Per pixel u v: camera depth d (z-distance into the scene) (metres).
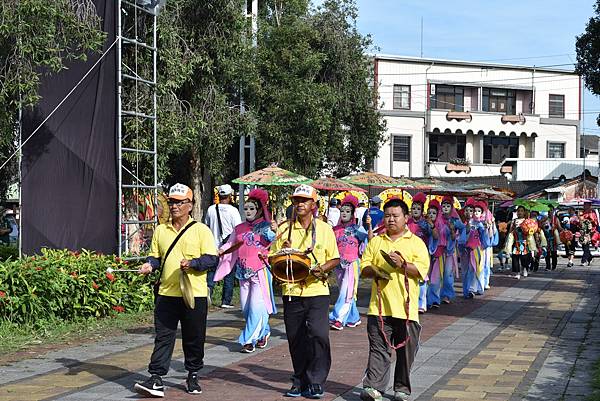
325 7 24.81
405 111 49.56
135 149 14.62
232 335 11.80
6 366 9.42
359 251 12.78
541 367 9.28
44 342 10.96
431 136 50.28
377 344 7.59
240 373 9.05
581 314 14.23
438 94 50.47
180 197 8.00
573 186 38.91
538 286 19.69
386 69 49.31
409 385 7.62
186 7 17.44
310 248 8.05
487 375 8.83
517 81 51.72
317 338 7.82
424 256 7.66
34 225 13.75
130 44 15.23
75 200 13.95
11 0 12.26
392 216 7.72
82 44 13.30
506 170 48.62
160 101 16.25
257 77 19.45
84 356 10.07
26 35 12.46
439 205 15.41
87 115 13.94
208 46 17.86
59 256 13.05
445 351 10.36
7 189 18.42
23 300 11.51
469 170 50.59
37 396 7.84
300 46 20.95
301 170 21.47
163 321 7.89
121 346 10.81
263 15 23.58
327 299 8.00
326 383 8.52
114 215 13.89
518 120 51.16
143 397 7.82
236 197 23.38
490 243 18.72
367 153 28.02
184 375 8.95
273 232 10.29
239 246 9.62
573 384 8.36
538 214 26.39
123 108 15.09
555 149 52.62
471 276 17.00
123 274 13.53
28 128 13.69
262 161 21.91
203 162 19.70
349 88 25.50
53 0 12.64
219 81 18.50
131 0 14.88
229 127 18.66
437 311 14.77
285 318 8.00
